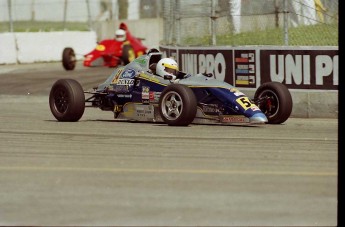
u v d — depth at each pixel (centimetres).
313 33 5938
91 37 12400
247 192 2833
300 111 5628
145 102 5088
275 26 5953
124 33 10106
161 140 4241
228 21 6231
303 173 3209
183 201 2692
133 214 2514
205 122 4916
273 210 2553
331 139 4306
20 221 2447
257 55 5775
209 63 6088
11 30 11431
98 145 4081
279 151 3838
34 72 9731
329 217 2453
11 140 4316
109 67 10325
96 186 2981
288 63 5653
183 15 6575
